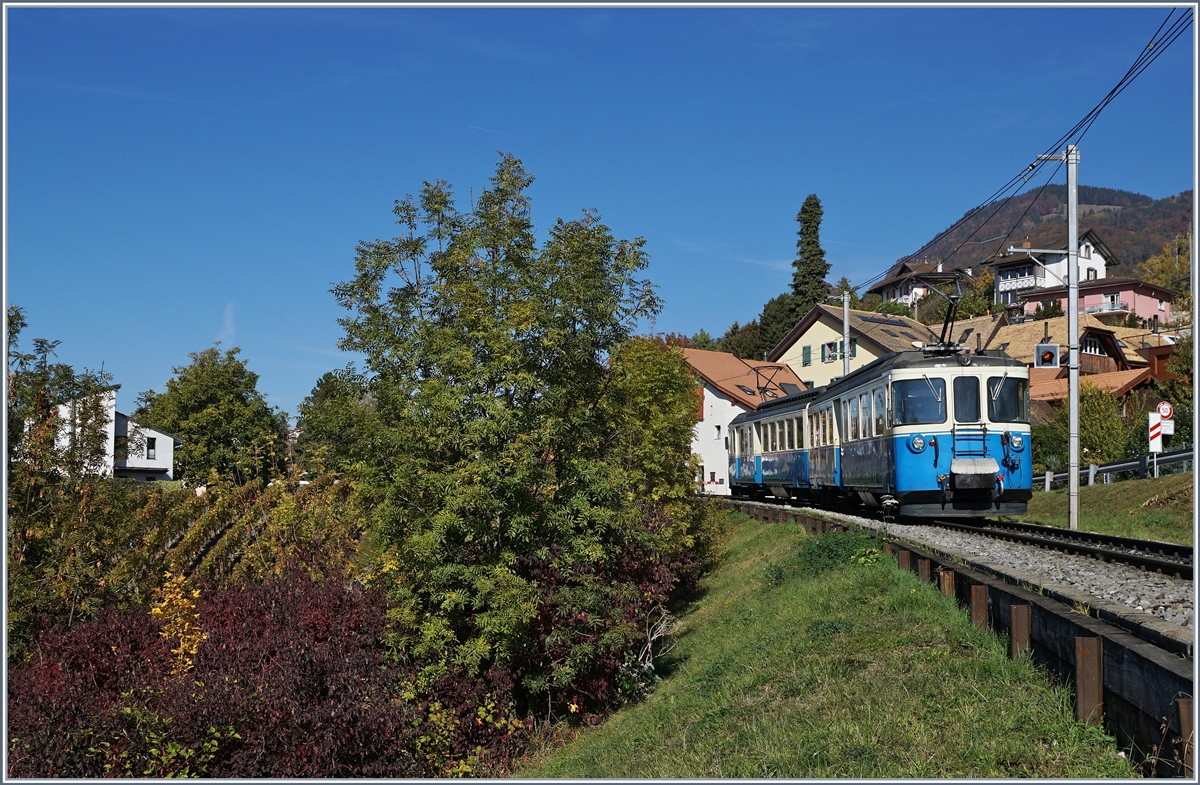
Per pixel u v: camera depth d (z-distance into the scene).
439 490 12.20
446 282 13.07
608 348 13.62
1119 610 7.74
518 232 13.36
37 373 14.95
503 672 12.55
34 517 14.88
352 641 12.27
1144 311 84.12
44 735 9.06
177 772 9.15
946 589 10.97
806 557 15.92
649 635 15.63
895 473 19.64
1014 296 85.00
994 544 15.98
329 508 17.19
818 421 26.55
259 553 17.56
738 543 24.55
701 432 53.66
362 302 12.99
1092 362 54.31
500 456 12.28
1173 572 12.02
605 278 13.64
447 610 12.49
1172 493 23.67
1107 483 30.39
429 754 11.21
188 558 19.61
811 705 8.32
